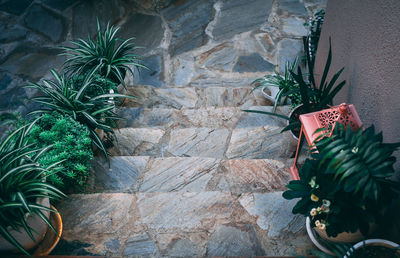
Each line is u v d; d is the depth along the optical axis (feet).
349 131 6.23
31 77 15.57
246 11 18.16
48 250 7.64
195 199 8.54
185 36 17.25
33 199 7.32
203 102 14.05
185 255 7.54
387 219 7.18
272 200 8.46
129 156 10.11
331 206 6.41
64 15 18.16
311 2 18.42
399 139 6.81
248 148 10.69
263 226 7.98
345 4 9.85
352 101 9.25
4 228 6.71
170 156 10.82
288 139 10.75
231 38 16.96
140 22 18.01
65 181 8.86
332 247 6.88
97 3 18.67
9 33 17.38
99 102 10.25
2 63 16.12
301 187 6.83
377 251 6.42
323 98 9.79
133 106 13.87
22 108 14.19
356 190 5.72
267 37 16.87
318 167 6.24
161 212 8.32
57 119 9.14
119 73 12.65
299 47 16.37
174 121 12.54
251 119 12.25
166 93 14.37
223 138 11.09
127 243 7.78
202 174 9.52
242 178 9.29
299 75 9.51
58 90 10.44
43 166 7.84
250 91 14.32
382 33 7.52
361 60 8.66
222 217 8.19
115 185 9.42
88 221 8.20
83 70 13.05
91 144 10.14
